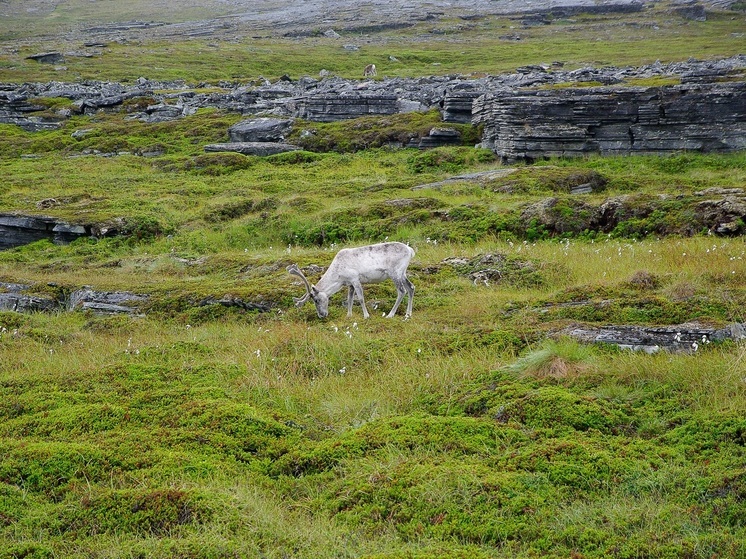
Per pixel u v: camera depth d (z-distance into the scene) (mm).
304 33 116000
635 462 8203
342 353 12508
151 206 29016
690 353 10812
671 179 27641
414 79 58250
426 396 10664
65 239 26703
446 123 39656
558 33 105562
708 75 34750
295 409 10680
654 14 113688
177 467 8688
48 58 82250
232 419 9898
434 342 12570
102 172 37719
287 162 38125
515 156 33188
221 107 52094
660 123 31656
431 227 22953
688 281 13602
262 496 8250
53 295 19047
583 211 22094
